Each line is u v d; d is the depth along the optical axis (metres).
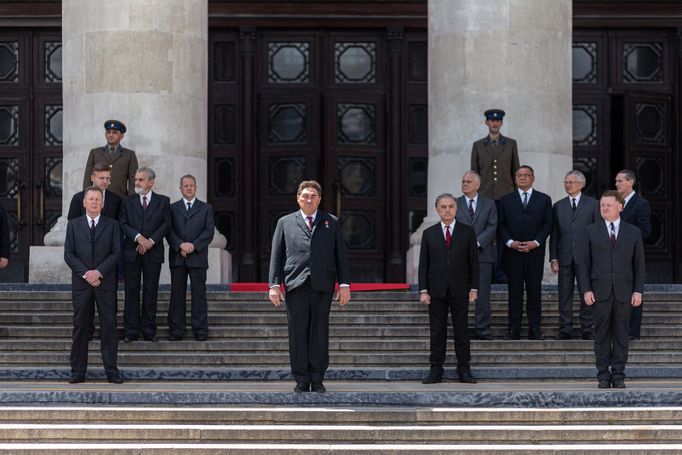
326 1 29.86
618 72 30.39
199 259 18.02
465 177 18.39
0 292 19.47
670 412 13.48
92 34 23.09
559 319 18.39
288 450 12.57
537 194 18.44
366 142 30.05
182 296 18.06
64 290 20.36
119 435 12.98
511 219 18.38
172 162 23.11
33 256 22.91
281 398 14.13
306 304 14.61
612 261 15.48
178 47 23.28
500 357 17.09
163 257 18.05
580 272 15.62
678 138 30.30
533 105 23.36
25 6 29.86
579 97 30.39
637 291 15.49
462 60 23.44
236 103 29.92
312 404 14.12
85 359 16.16
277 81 30.06
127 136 23.02
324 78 30.05
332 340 17.77
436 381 16.14
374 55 30.16
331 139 29.94
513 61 23.36
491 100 23.33
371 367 17.09
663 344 17.77
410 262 23.58
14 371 16.58
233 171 29.84
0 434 12.97
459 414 13.41
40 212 29.89
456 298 16.05
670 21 30.28
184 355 17.09
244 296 19.41
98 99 23.00
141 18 23.05
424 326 18.48
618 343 15.48
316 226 14.77
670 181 30.36
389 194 29.95
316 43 30.12
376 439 12.98
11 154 30.05
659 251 30.23
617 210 15.59
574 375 16.50
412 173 30.08
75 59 23.30
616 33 30.48
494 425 13.37
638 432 13.04
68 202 23.30
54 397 14.17
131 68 23.02
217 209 29.83
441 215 16.09
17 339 18.02
